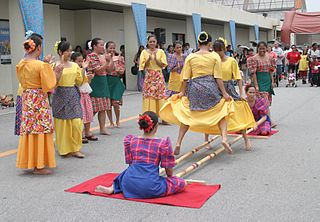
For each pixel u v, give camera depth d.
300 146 6.83
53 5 16.06
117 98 8.62
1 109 11.76
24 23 11.52
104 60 8.02
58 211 4.12
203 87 5.83
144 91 9.05
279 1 34.44
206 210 4.05
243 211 4.02
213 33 27.31
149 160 4.38
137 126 9.05
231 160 6.05
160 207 4.15
